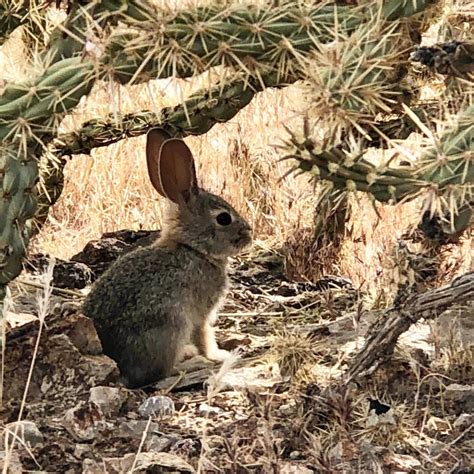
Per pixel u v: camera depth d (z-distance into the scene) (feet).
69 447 5.86
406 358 6.35
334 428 5.91
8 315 6.72
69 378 6.16
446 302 5.98
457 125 5.66
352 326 6.90
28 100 5.81
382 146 6.52
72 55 5.95
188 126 6.99
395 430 5.90
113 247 7.79
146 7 5.82
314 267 7.83
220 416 6.14
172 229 6.73
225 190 8.34
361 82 5.67
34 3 6.76
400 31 6.00
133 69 5.84
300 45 5.87
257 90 6.21
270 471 5.57
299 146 5.65
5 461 5.55
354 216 7.93
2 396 6.09
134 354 6.52
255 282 7.75
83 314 6.54
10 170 5.90
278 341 6.50
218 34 5.81
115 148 8.68
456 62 5.87
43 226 7.90
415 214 6.66
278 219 8.20
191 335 6.75
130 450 5.87
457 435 5.97
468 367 6.39
